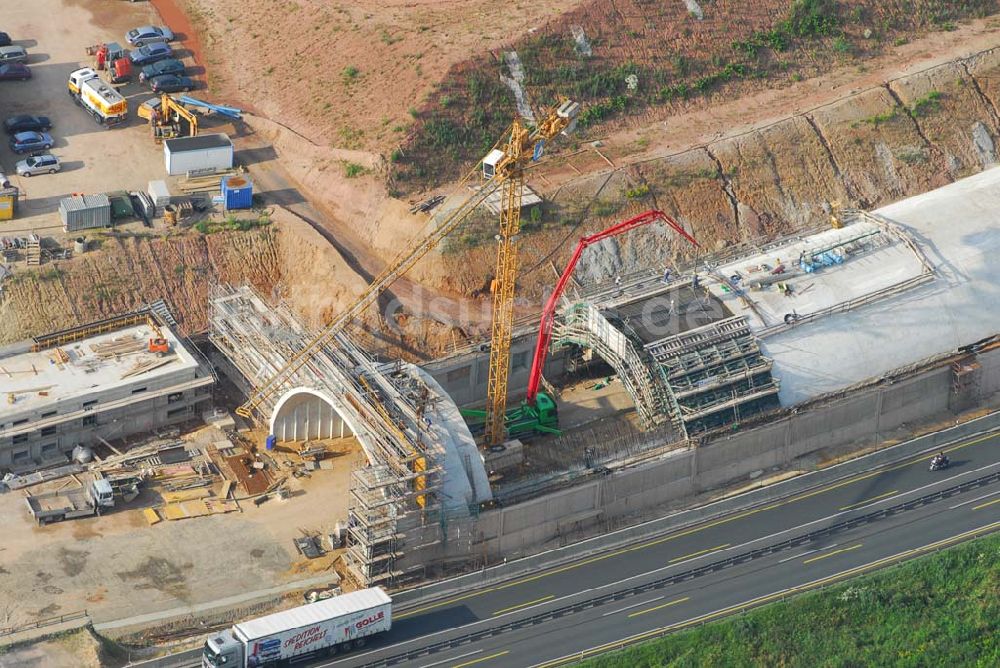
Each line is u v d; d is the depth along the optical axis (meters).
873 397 175.62
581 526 162.50
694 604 151.00
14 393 164.50
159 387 169.38
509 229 161.50
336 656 142.88
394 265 172.62
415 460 153.00
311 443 170.88
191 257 182.88
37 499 158.25
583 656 144.12
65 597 146.75
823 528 161.75
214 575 151.50
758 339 173.00
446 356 178.25
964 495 166.62
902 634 148.12
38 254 177.38
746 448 170.25
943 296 181.12
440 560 156.25
